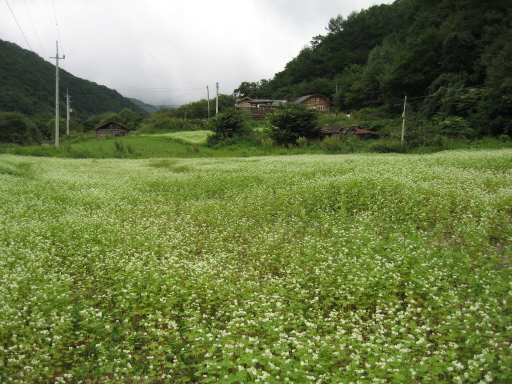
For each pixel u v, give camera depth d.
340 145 43.25
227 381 4.62
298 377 4.80
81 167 28.94
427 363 5.08
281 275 8.63
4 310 6.25
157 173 24.59
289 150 43.62
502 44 52.78
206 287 7.38
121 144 44.47
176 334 5.91
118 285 7.48
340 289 7.07
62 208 14.81
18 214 13.27
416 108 65.19
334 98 94.19
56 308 6.66
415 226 10.46
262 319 6.05
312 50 129.62
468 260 7.62
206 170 25.00
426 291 6.80
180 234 11.41
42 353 5.74
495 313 5.80
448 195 12.63
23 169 25.11
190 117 97.31
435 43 65.62
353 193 13.95
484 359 4.81
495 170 17.14
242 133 55.78
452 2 73.00
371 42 116.88
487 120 40.62
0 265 8.39
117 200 15.95
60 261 9.23
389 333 6.07
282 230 11.09
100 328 6.26
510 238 8.80
